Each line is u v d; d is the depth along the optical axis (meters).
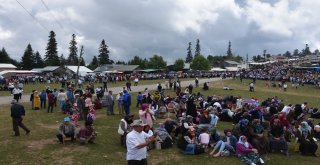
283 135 14.90
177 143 14.07
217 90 47.84
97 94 29.33
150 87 50.03
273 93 47.09
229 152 13.27
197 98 27.36
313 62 151.12
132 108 26.91
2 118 21.05
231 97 27.16
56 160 11.80
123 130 14.13
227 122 20.88
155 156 12.82
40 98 26.20
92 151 13.12
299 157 13.70
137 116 22.59
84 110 20.47
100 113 23.69
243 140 13.38
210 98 27.19
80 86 46.31
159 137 14.03
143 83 60.97
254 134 14.02
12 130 16.89
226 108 22.19
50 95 23.92
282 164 12.57
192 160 12.44
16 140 14.55
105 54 139.88
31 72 83.12
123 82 64.69
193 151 13.21
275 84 62.31
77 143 14.25
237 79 76.94
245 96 41.75
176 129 15.48
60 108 25.88
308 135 15.95
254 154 12.61
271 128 15.01
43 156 12.22
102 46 139.62
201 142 13.82
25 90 45.12
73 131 14.52
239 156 12.90
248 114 17.81
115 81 63.31
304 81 67.06
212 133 14.93
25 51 130.75
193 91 46.03
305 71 97.25
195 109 18.75
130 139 7.11
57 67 104.06
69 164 11.40
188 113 18.69
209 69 140.88
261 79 75.88
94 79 65.50
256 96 42.25
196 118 17.91
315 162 13.09
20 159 11.77
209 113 18.52
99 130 17.34
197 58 140.25
